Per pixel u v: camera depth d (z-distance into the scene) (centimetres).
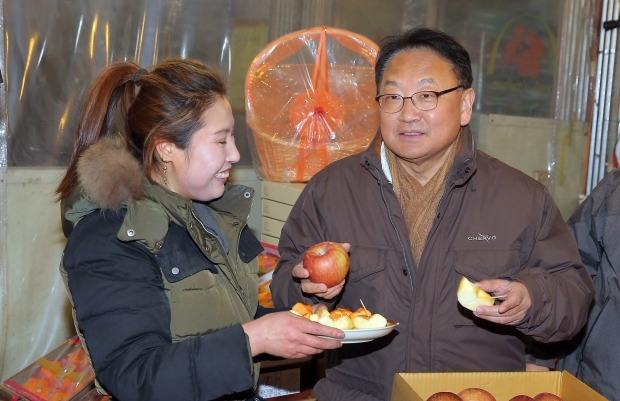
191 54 305
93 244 145
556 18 390
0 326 270
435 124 181
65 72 279
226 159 159
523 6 382
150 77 156
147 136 154
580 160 402
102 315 141
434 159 189
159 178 159
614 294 204
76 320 146
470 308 163
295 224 205
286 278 195
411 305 186
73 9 279
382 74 191
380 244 191
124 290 143
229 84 313
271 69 284
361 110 289
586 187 403
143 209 149
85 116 159
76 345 246
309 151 287
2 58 265
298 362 245
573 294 178
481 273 184
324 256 172
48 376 232
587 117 400
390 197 190
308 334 146
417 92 181
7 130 268
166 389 136
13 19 267
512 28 381
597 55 393
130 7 290
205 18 306
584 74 396
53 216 280
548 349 211
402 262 187
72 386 228
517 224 187
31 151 275
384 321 159
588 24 392
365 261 190
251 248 182
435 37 186
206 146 155
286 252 205
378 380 188
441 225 188
